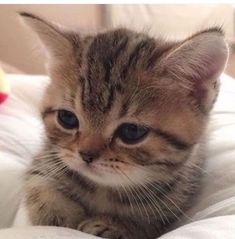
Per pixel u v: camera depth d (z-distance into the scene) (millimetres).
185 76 109
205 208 112
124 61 108
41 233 86
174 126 109
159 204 116
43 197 116
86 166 106
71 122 110
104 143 105
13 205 131
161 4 288
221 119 151
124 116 105
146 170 109
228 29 273
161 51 110
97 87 106
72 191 116
